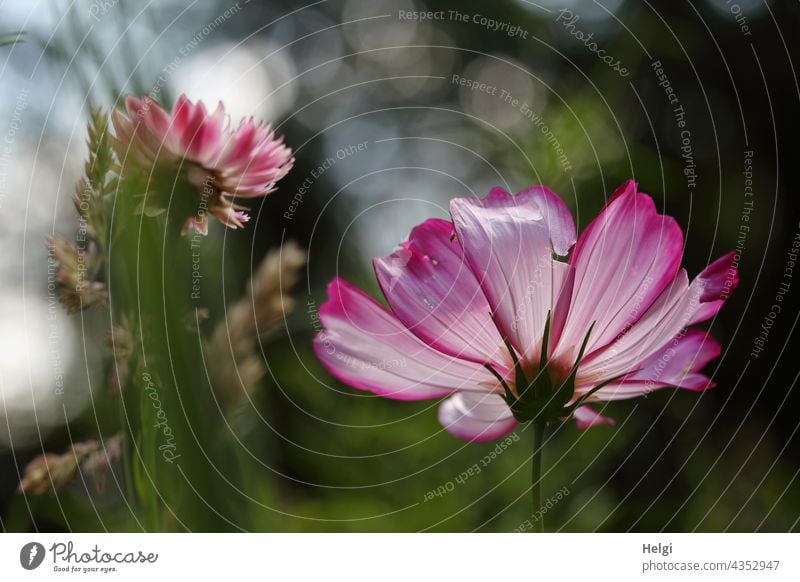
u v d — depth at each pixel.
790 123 0.76
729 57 0.78
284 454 0.60
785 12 0.78
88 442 0.35
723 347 0.72
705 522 0.57
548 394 0.33
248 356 0.36
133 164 0.35
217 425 0.36
